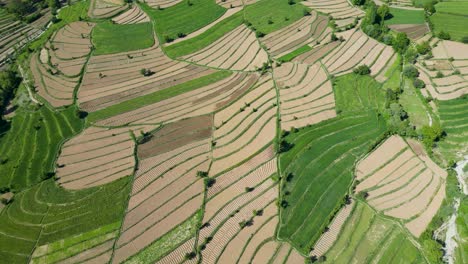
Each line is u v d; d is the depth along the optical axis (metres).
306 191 79.75
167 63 117.69
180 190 80.38
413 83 105.88
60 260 70.06
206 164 85.56
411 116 97.00
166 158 87.31
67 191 80.94
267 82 107.88
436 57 115.88
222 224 74.31
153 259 69.62
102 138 92.88
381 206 77.19
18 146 90.50
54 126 95.81
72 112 99.75
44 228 74.62
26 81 109.88
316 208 76.94
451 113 97.44
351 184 81.12
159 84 109.06
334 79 108.62
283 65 113.88
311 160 85.75
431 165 84.88
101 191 80.75
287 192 79.31
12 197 80.00
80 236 73.19
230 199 78.44
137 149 89.62
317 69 112.38
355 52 118.81
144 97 104.44
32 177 83.62
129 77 111.94
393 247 71.06
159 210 76.94
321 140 90.50
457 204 77.12
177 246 71.19
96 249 71.38
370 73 110.62
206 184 80.31
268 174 82.94
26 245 72.12
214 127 94.69
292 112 98.06
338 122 95.19
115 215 76.25
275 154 86.88
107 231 73.69
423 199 78.25
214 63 116.62
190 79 110.62
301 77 109.25
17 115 99.06
